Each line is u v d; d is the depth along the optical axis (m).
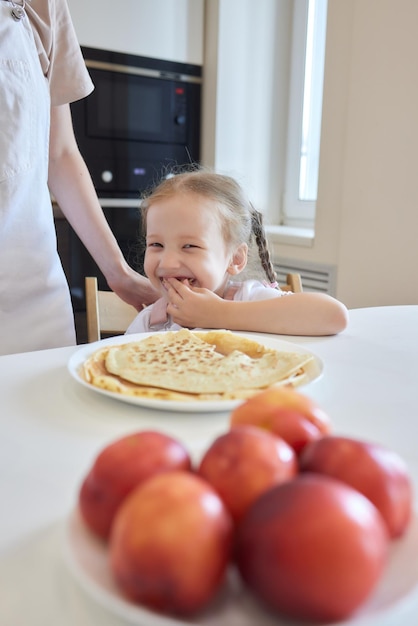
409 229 1.88
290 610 0.22
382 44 1.86
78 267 2.29
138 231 2.49
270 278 1.36
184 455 0.29
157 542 0.22
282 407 0.34
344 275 2.12
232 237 1.21
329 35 2.06
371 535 0.23
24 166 1.03
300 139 2.67
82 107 2.24
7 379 0.64
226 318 0.91
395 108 1.85
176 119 2.50
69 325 1.15
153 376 0.58
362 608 0.24
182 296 0.96
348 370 0.69
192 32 2.45
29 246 1.06
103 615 0.28
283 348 0.72
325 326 0.86
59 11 1.13
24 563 0.32
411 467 0.44
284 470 0.27
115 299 1.29
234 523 0.25
